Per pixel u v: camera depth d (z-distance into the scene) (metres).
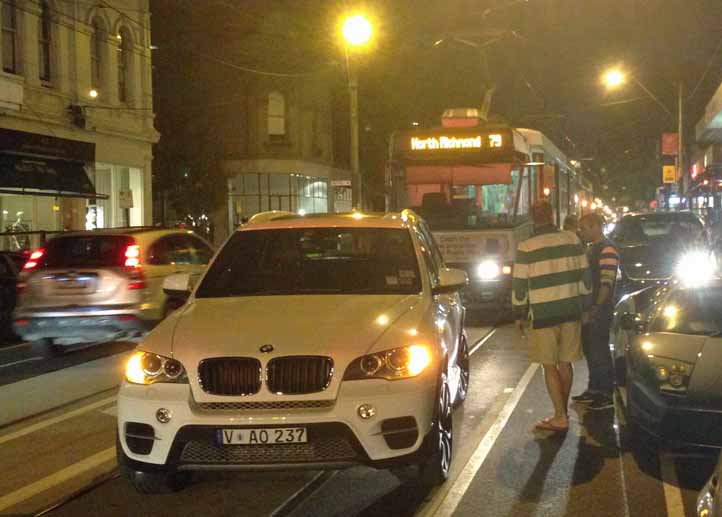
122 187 31.19
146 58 31.83
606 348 8.80
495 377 10.62
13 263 16.89
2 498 6.39
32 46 25.50
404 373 5.63
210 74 43.56
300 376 5.52
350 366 5.53
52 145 26.30
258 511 5.93
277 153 44.84
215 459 5.49
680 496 6.11
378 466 5.49
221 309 6.34
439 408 5.93
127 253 12.44
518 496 6.13
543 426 7.86
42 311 12.30
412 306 6.41
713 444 6.49
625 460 7.02
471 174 16.09
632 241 18.16
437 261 8.26
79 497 6.32
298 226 7.43
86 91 28.19
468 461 7.00
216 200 43.62
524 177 16.62
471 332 14.79
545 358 7.77
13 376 11.63
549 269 7.73
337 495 6.22
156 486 6.05
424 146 16.17
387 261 7.12
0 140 24.12
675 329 7.67
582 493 6.20
